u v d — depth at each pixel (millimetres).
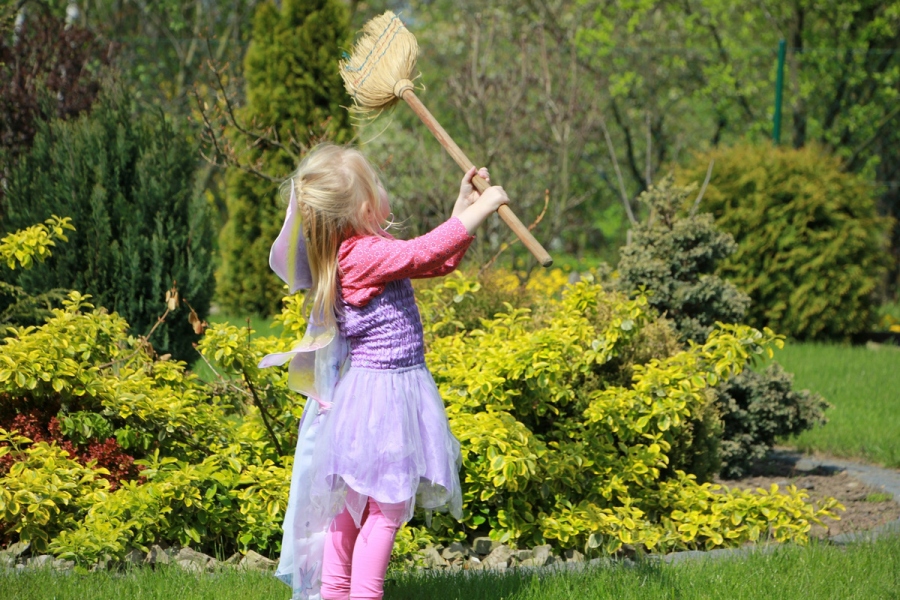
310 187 3494
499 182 14062
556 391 5145
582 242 21641
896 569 4551
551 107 14734
